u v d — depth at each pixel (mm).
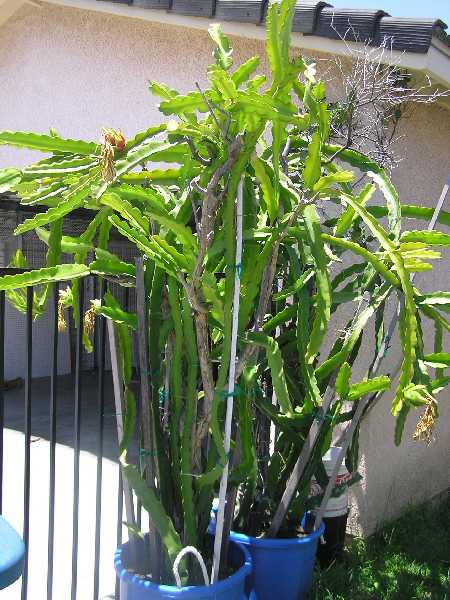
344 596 3396
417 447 4906
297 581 2771
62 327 2797
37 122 5703
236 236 2385
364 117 3943
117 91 5188
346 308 4023
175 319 2400
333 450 3477
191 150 2211
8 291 2713
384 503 4461
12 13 5730
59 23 5496
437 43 3459
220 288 2477
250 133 2221
